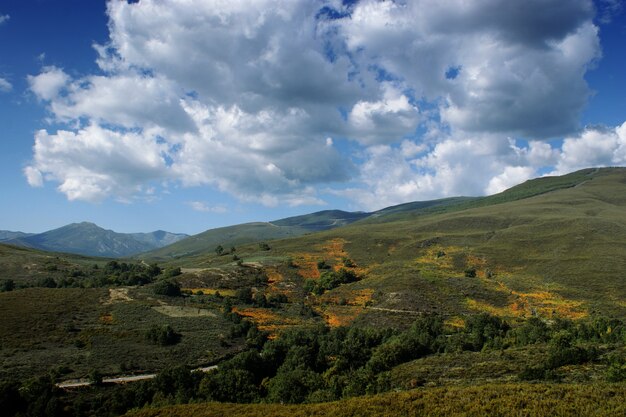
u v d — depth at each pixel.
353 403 31.36
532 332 62.00
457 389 31.95
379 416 28.47
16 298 85.06
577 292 96.50
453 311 91.31
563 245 134.50
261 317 91.56
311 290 118.06
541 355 46.69
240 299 103.12
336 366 55.78
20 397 47.78
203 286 113.44
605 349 46.41
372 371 51.84
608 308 86.00
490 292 102.00
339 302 103.88
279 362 62.19
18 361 59.19
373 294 105.88
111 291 99.31
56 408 46.81
